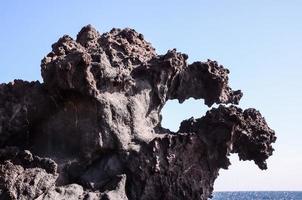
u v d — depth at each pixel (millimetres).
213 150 45062
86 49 47719
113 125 43062
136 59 48062
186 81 48969
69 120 43438
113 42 48500
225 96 49969
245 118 46062
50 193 38594
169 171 42812
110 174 42156
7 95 45469
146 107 46094
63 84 41906
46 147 43688
